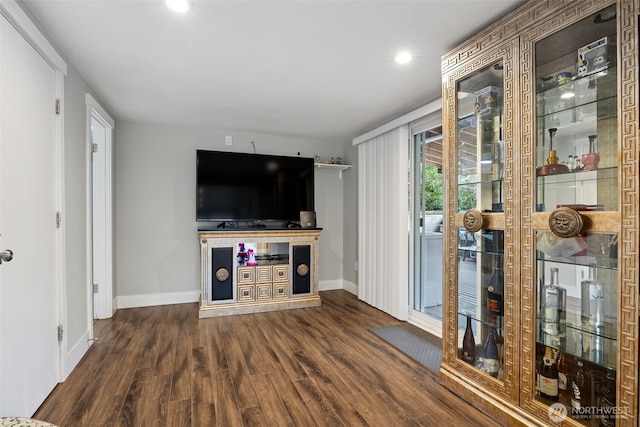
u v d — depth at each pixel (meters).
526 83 1.66
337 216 4.87
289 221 4.28
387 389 2.07
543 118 1.64
